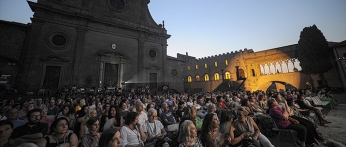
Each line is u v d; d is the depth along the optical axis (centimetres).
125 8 2741
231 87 3969
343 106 1259
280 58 3191
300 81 2852
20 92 1678
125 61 2544
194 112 470
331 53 2430
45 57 1909
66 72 2012
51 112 754
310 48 2442
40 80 1834
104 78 2308
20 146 256
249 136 410
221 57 4456
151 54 2902
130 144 379
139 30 2741
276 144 523
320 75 2392
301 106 798
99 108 825
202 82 4800
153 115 471
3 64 1717
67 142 314
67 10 2139
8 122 306
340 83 2273
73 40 2139
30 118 389
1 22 1742
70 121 536
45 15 1989
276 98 761
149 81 2734
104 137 241
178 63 3275
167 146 366
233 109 743
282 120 527
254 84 3594
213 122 336
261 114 656
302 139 474
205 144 329
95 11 2414
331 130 636
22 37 1855
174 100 1059
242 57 3956
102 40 2386
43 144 282
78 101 965
